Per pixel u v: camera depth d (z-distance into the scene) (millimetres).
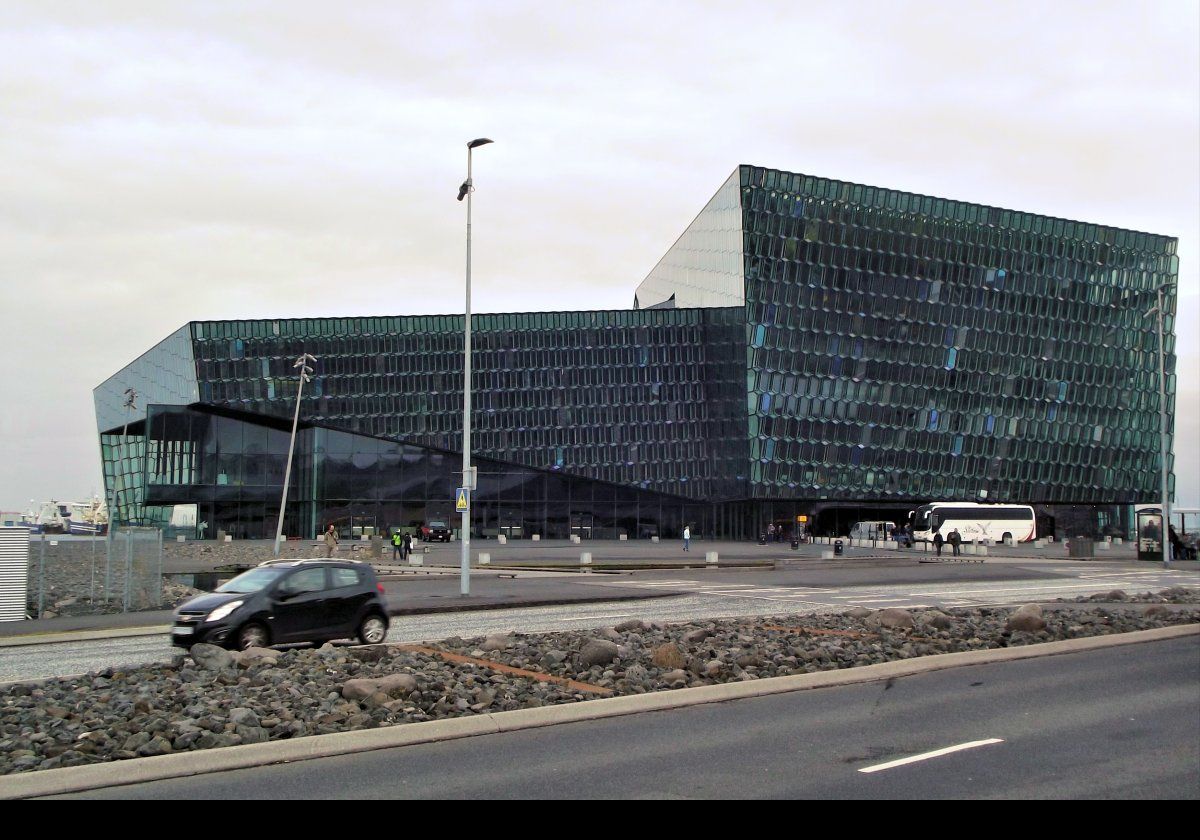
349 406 100062
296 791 8156
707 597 30672
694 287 108938
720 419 99125
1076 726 10492
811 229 95062
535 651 15953
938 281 99312
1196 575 43938
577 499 101188
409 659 15039
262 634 17438
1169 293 109375
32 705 11695
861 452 95750
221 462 99875
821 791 8023
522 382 101625
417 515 99688
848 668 14422
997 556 64062
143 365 119250
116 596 30578
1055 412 103562
